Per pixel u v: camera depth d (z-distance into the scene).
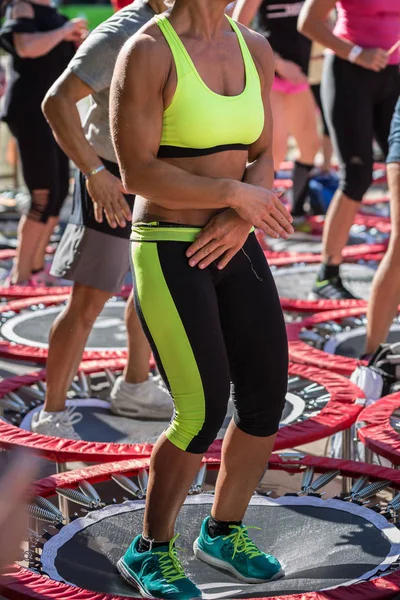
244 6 7.50
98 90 5.18
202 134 3.73
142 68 3.63
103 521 4.60
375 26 8.48
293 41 11.42
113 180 5.29
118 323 8.32
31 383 6.61
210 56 3.78
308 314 9.06
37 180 9.65
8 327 8.12
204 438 3.91
